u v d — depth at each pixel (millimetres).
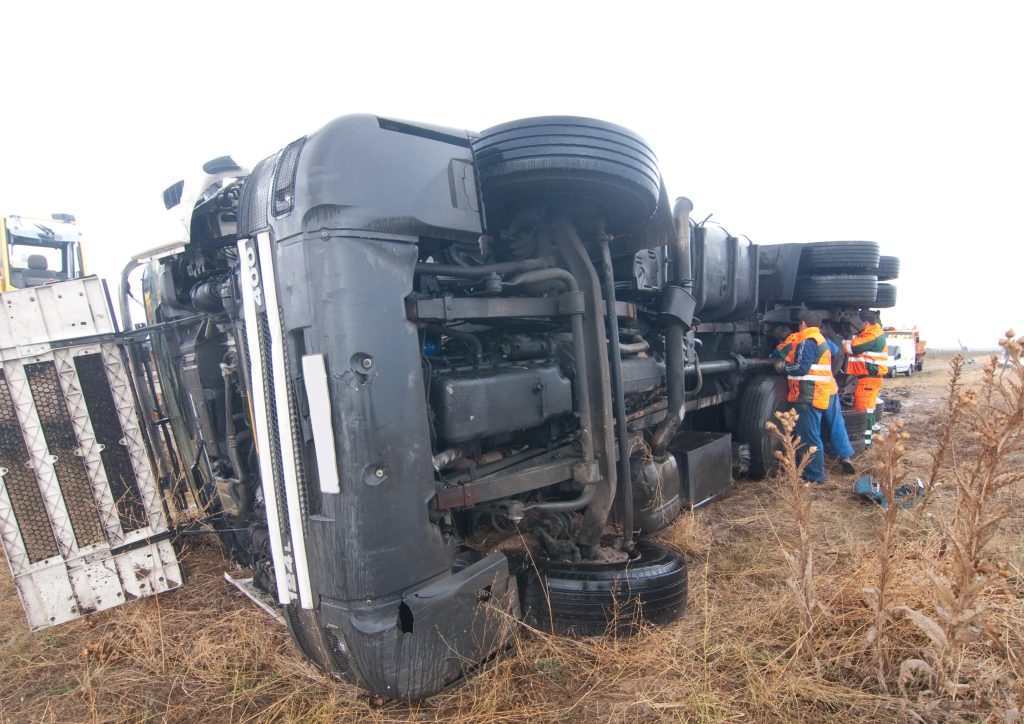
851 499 4910
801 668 2438
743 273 5855
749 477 5812
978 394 2520
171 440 4863
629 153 2738
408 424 2307
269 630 3055
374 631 2174
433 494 2383
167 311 4133
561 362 3156
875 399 6891
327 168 2207
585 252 2973
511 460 2924
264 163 2516
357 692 2443
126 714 2564
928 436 7445
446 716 2285
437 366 2791
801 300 6980
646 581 2791
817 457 5531
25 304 3416
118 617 3488
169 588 3730
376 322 2242
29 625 3373
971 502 2189
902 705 2168
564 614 2758
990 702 2121
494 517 3162
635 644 2686
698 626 2838
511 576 2666
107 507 3586
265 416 2443
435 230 2451
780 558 3656
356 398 2191
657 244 3680
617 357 3119
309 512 2330
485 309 2600
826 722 2168
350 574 2203
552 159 2611
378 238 2273
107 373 3643
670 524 3955
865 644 2447
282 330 2334
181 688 2729
